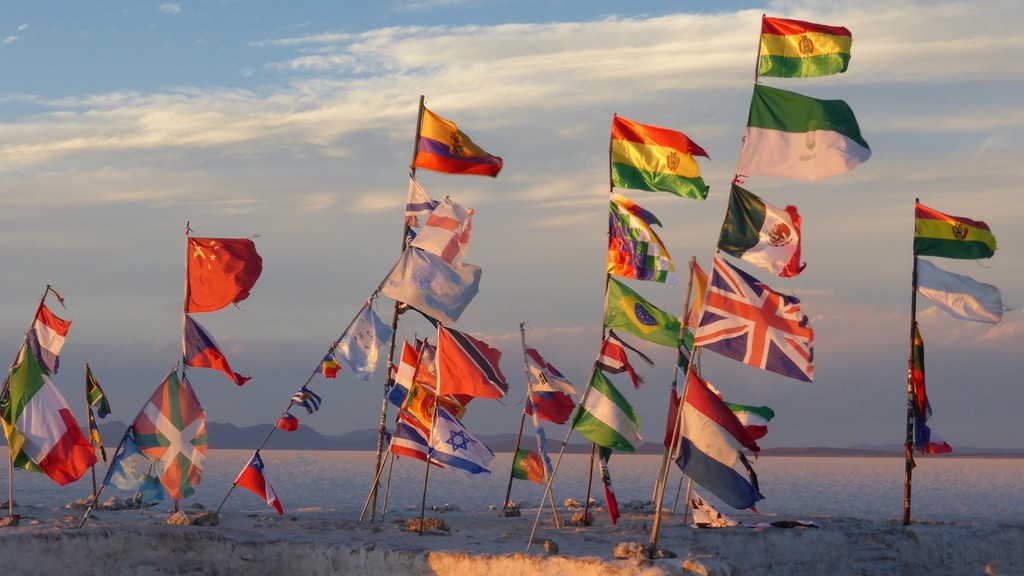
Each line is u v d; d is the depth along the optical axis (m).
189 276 24.38
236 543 21.81
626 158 21.97
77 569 20.62
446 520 28.34
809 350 17.38
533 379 26.88
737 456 17.44
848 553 23.31
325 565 21.44
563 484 76.94
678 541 22.36
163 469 23.23
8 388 23.08
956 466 168.12
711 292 17.88
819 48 19.08
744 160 18.47
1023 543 24.12
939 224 26.33
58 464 22.70
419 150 26.69
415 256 24.44
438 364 22.61
